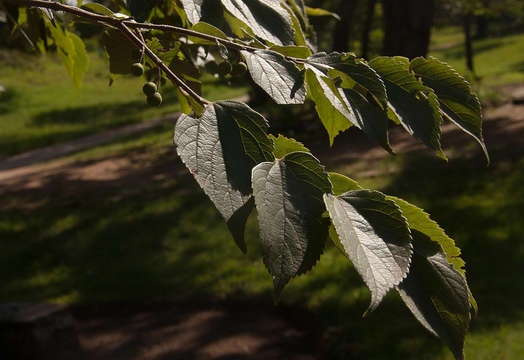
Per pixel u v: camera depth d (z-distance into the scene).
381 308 5.68
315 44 1.30
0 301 6.75
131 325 6.12
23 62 14.72
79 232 9.16
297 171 0.59
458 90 0.73
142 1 0.93
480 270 6.21
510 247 6.69
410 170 10.61
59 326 5.54
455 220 7.77
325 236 0.56
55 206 10.93
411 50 13.76
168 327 6.02
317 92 0.73
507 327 5.05
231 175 0.60
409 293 0.59
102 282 7.16
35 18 1.35
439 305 0.60
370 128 0.67
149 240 8.52
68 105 26.45
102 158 15.64
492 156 10.78
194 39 0.84
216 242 8.16
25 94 27.62
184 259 7.67
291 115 15.58
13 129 22.20
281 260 0.54
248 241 7.92
